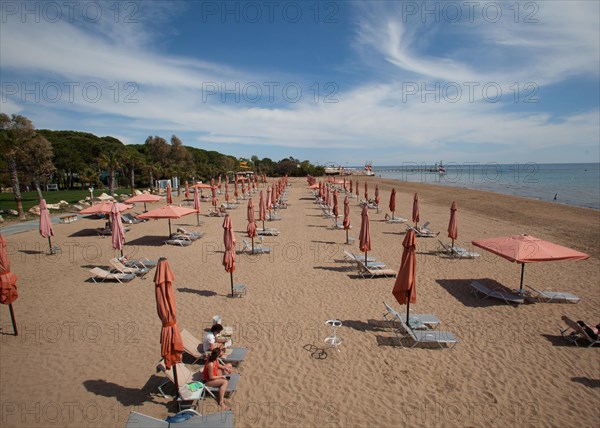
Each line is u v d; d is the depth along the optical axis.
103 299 10.77
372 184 68.88
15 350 7.88
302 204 36.59
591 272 13.01
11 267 14.05
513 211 29.19
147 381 6.80
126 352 7.79
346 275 12.83
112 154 44.91
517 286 11.62
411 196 43.25
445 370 7.08
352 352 7.75
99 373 7.05
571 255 9.68
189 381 6.38
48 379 6.86
